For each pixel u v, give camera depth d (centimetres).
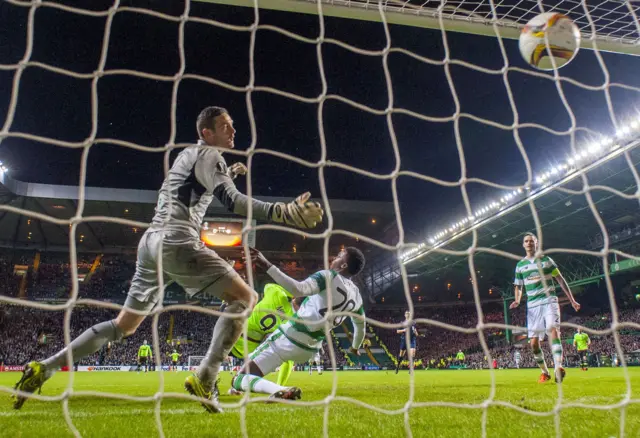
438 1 509
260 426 248
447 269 4203
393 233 4438
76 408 349
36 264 4528
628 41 562
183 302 4159
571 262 3744
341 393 551
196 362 3116
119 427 246
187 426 249
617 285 3775
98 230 4353
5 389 173
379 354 4372
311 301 459
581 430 235
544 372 773
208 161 317
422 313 5081
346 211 4109
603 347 3297
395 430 236
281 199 4131
